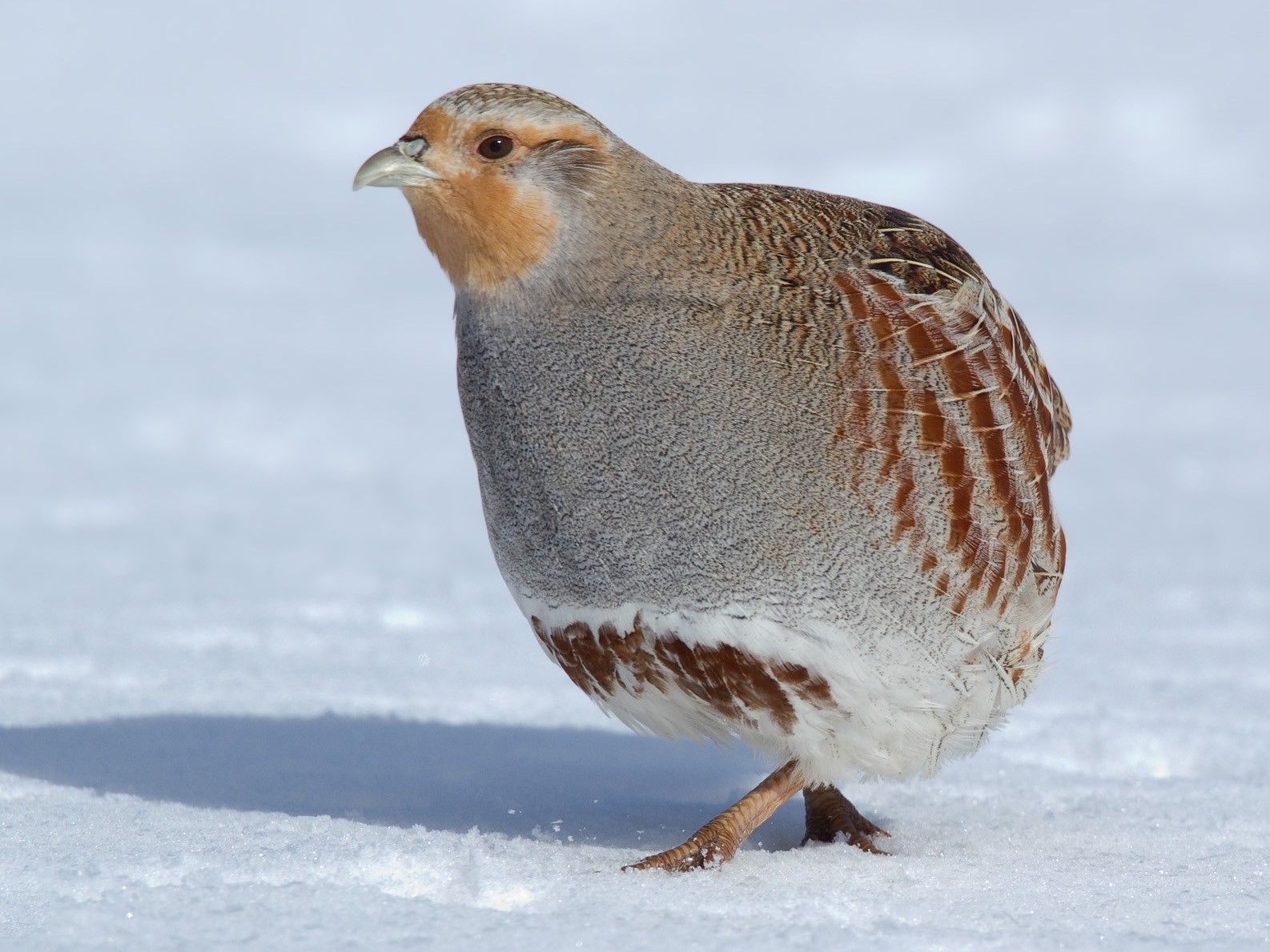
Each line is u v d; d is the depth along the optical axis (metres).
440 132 8.45
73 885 7.22
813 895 7.42
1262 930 6.96
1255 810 9.80
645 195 8.35
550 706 13.14
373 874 7.54
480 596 20.14
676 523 8.12
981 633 8.34
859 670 8.11
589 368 8.29
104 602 19.27
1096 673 15.03
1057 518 9.05
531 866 7.72
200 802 9.41
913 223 9.09
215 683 13.48
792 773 8.62
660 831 9.37
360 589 21.06
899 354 8.12
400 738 11.65
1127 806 9.97
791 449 8.00
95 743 10.99
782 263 8.33
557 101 8.51
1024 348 9.20
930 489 8.08
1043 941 6.59
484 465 8.82
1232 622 18.20
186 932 6.44
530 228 8.34
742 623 8.07
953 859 8.41
